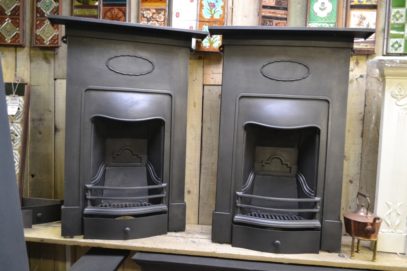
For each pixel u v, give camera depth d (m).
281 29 1.04
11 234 0.75
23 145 1.30
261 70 1.09
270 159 1.22
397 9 1.24
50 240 1.13
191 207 1.39
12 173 0.78
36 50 1.38
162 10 1.33
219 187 1.13
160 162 1.20
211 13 1.32
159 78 1.16
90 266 1.07
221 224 1.13
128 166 1.27
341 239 1.14
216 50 1.31
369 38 1.25
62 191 1.41
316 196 1.09
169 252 1.10
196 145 1.37
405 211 1.11
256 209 1.16
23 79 1.39
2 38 1.36
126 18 1.33
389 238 1.12
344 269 1.05
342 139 1.08
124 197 1.15
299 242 1.07
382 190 1.12
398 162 1.10
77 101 1.12
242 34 1.08
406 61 1.06
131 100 1.13
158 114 1.16
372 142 1.29
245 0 1.32
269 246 1.07
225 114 1.11
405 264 1.04
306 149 1.15
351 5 1.27
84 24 1.08
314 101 1.08
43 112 1.40
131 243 1.12
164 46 1.16
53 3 1.35
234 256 1.07
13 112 1.30
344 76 1.07
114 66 1.13
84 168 1.14
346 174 1.31
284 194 1.19
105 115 1.12
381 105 1.18
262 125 1.09
